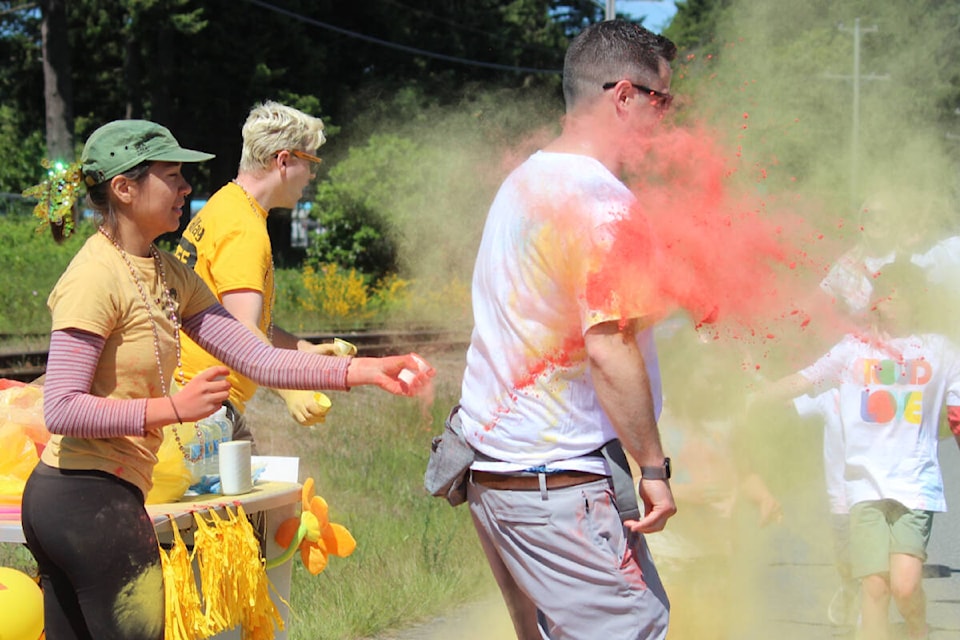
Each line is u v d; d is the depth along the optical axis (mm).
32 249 25328
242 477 4469
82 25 42656
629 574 3449
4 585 4090
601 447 3475
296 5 42031
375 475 9594
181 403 3492
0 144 39688
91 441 3637
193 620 3883
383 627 6277
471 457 3635
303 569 6809
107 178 3658
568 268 3418
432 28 47062
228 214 4938
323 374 3939
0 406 4375
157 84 41125
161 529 3916
